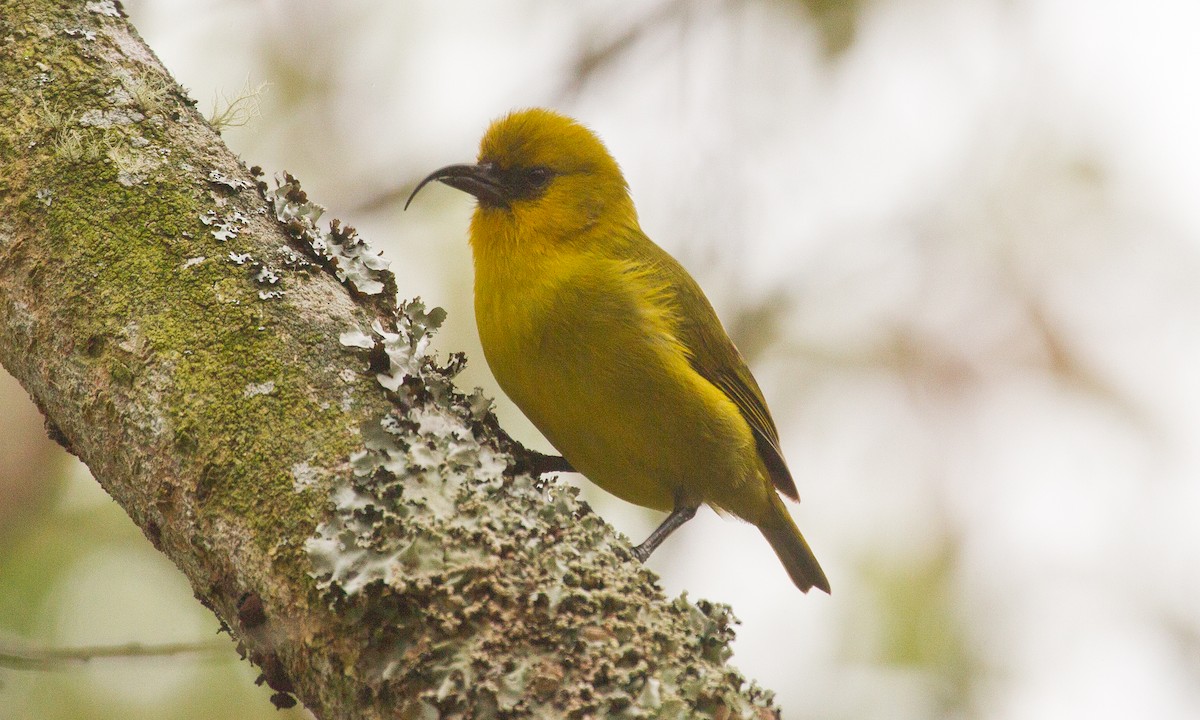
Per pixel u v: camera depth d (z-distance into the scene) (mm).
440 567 4762
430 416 5465
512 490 5273
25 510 11234
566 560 4996
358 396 5316
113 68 6266
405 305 6305
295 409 5203
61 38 6312
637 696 4660
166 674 10414
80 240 5641
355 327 5602
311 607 4773
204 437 5133
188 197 5801
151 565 11234
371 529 4871
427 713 4508
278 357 5340
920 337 12523
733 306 12430
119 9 6680
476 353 11742
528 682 4570
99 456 5398
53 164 5844
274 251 5766
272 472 5027
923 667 11633
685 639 5012
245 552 4938
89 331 5449
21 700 10164
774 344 12664
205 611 10984
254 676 10516
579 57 12281
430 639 4629
